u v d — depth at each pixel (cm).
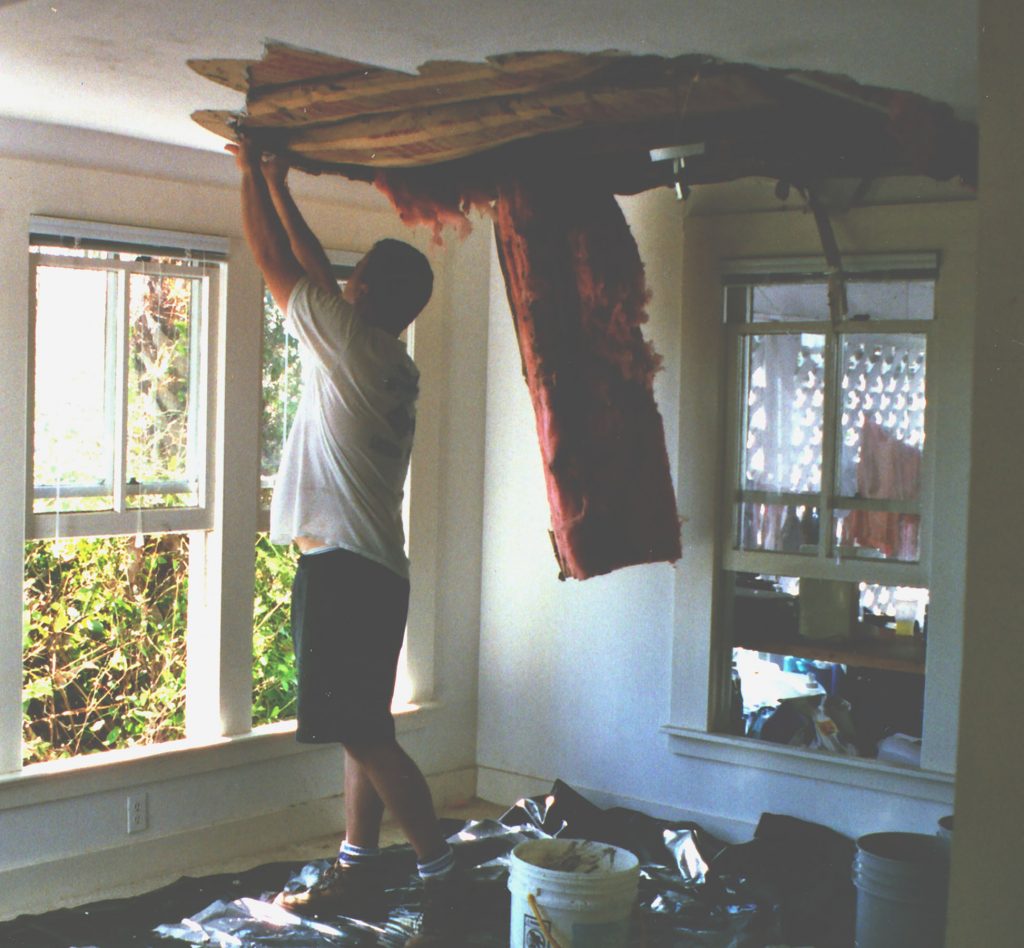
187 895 395
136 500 411
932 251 404
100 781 397
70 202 386
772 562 442
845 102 294
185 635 566
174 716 562
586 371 391
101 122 373
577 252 386
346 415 342
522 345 391
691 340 450
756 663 477
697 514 452
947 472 402
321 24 242
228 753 431
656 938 364
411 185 372
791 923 374
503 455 511
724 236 443
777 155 338
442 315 496
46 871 386
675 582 459
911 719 444
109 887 402
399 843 452
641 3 217
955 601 402
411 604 494
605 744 483
